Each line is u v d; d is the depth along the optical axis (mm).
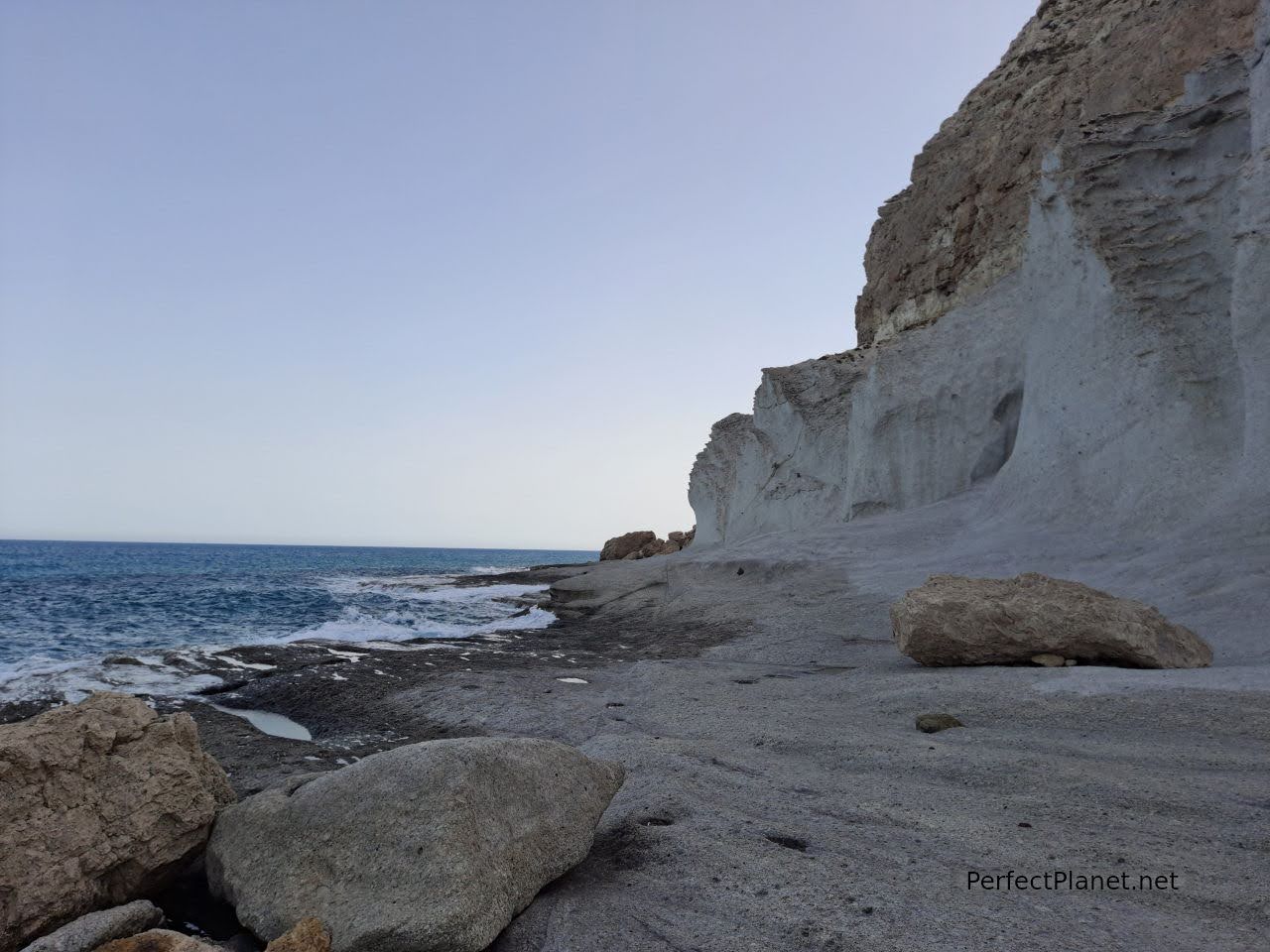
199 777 4285
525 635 16031
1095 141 15922
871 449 22266
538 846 3805
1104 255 15141
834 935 3234
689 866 4000
